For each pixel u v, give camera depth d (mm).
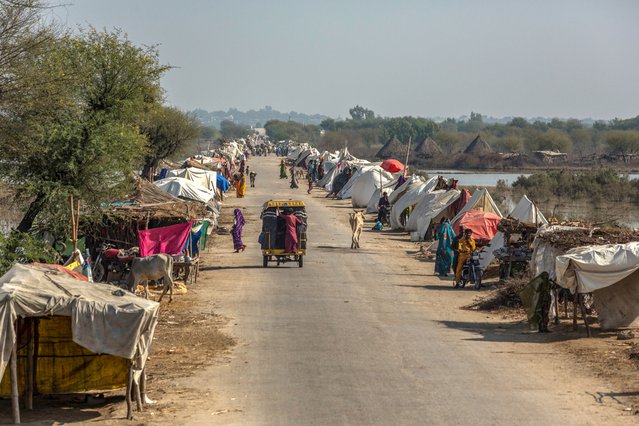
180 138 152500
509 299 46844
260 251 74188
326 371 30922
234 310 45312
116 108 64375
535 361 33062
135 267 46688
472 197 77000
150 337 25516
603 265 37000
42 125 55562
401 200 95688
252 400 26828
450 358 33438
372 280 58062
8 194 60812
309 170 187000
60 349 26891
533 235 55969
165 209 59219
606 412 25359
